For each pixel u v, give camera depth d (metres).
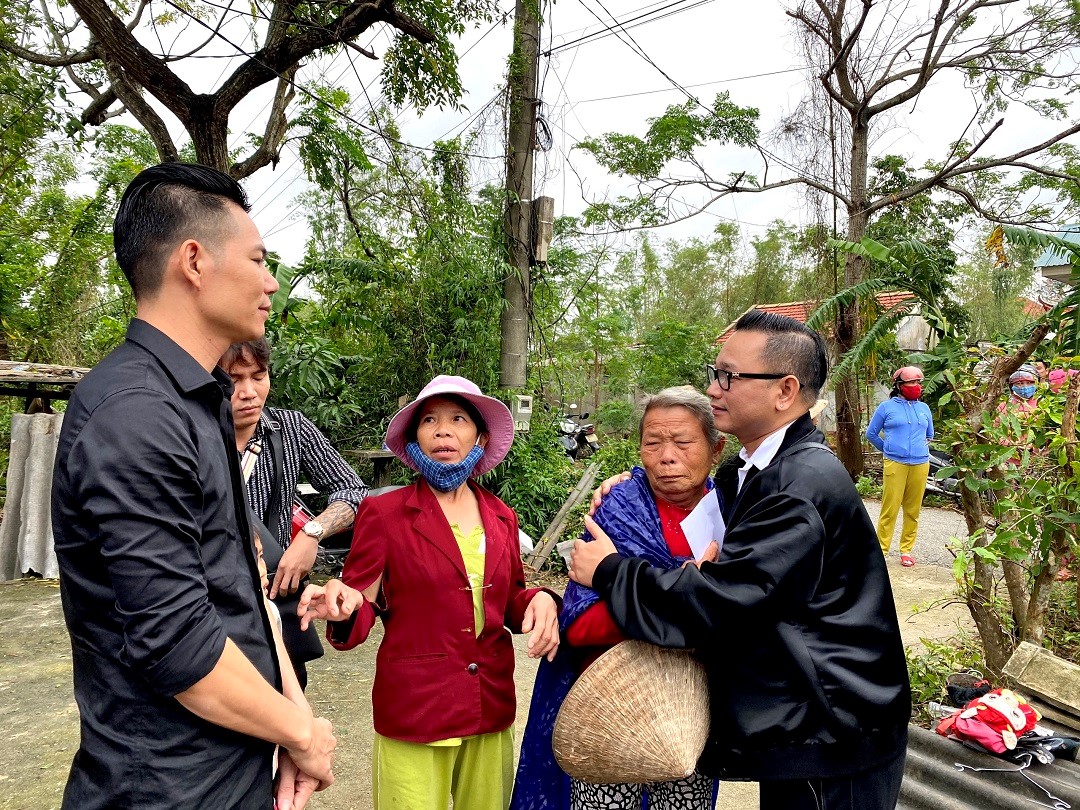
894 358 9.24
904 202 10.90
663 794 1.75
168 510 1.03
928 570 6.25
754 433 1.67
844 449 9.70
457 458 1.90
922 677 3.34
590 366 12.42
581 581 1.61
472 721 1.80
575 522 6.06
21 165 9.79
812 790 1.41
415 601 1.81
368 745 3.04
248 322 1.23
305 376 5.91
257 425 2.19
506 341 6.39
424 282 6.45
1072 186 9.55
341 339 7.30
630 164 9.98
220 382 1.29
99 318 9.96
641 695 1.48
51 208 11.09
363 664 3.92
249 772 1.17
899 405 6.24
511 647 1.96
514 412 6.17
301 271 6.66
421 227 6.92
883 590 1.49
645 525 1.69
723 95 9.49
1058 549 3.18
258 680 1.12
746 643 1.47
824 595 1.44
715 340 14.32
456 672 1.80
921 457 6.21
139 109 6.82
